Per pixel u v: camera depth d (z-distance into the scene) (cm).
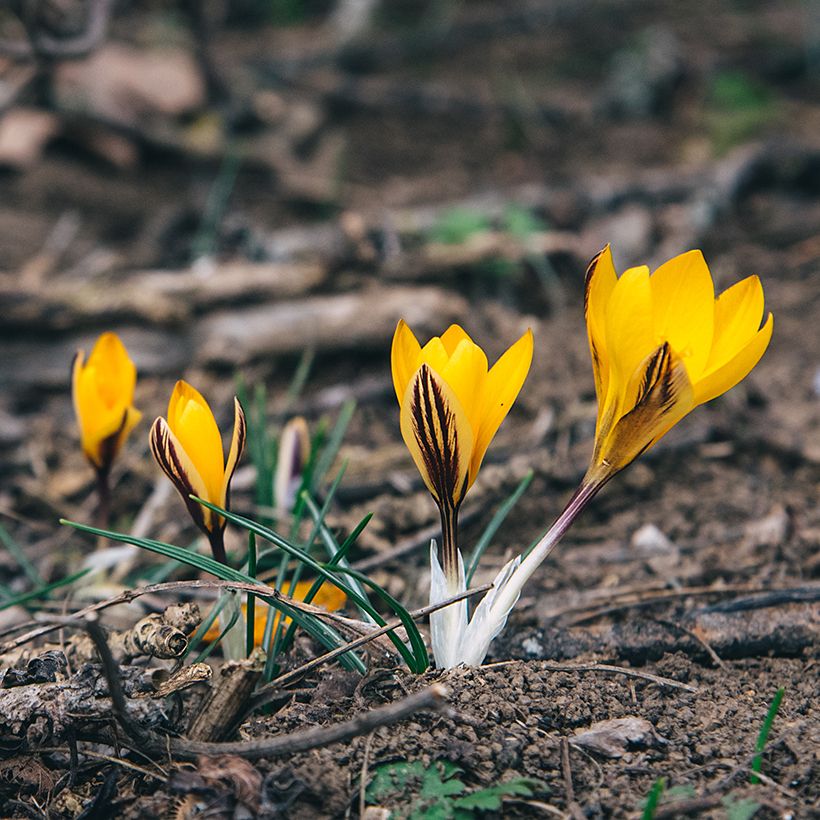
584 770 32
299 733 31
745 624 37
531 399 50
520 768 32
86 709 33
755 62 93
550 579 41
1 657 35
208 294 52
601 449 33
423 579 40
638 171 74
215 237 63
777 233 66
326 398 50
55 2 62
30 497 46
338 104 88
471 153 80
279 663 35
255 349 51
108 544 41
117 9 88
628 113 86
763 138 78
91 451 39
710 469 46
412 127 85
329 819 31
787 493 45
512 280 58
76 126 74
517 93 90
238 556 40
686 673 36
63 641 37
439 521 43
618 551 42
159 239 64
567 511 33
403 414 32
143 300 51
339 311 52
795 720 34
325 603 37
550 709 33
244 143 77
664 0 115
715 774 32
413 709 30
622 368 31
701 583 40
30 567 40
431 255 56
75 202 68
